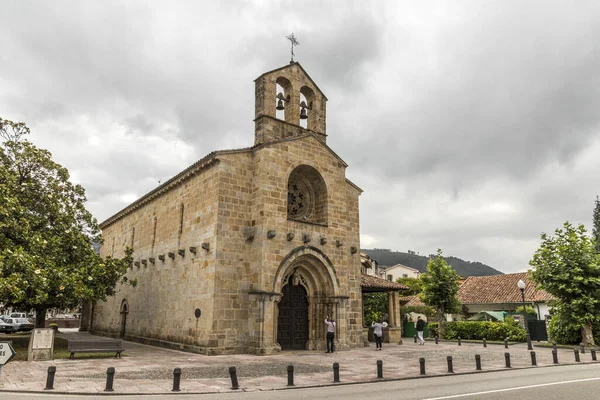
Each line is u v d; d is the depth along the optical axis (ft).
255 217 80.94
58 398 39.06
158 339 91.56
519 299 148.25
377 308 165.37
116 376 51.06
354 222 98.37
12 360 63.57
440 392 41.52
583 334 95.50
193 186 88.84
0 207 63.98
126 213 125.29
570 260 98.89
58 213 79.97
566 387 44.14
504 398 38.04
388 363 66.18
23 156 79.61
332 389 44.57
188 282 83.82
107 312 125.18
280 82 95.86
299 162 87.76
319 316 86.79
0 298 65.77
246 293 78.54
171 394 41.19
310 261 86.07
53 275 70.03
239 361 65.46
